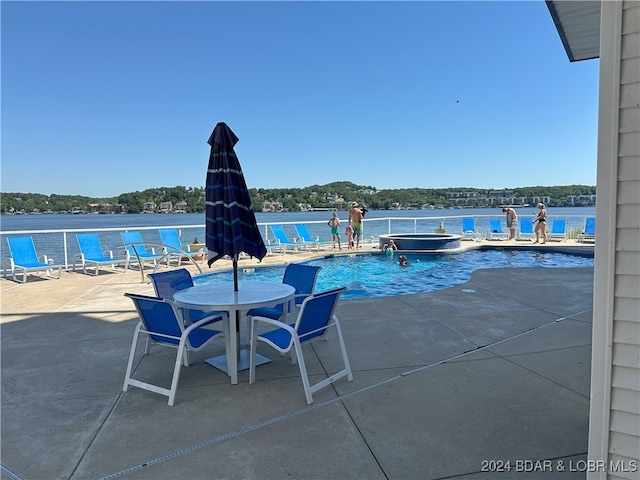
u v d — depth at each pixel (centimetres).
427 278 905
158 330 290
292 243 1183
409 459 199
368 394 273
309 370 318
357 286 833
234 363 294
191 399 269
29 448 213
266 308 380
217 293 333
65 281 736
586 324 432
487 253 1236
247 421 239
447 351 355
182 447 212
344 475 187
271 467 194
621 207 141
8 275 790
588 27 320
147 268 905
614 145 140
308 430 228
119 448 212
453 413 245
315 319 288
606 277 145
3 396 275
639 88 134
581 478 183
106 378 305
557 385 283
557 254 1195
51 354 356
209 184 323
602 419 149
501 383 287
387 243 1243
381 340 387
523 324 434
